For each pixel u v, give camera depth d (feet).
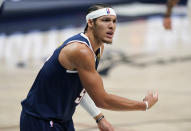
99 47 18.74
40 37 79.77
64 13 87.10
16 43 77.82
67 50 17.52
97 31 17.84
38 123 19.10
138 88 53.72
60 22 86.02
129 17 89.86
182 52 70.74
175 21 89.97
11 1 84.99
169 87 54.03
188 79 57.57
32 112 19.30
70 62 17.47
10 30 83.82
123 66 64.13
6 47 76.18
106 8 17.79
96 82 17.19
